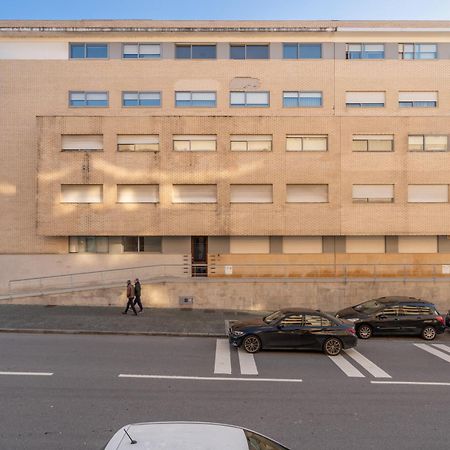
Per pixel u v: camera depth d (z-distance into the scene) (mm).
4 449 6215
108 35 23422
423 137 22266
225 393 8852
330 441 6641
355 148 22281
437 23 23594
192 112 23438
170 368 10672
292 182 22000
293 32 23562
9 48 23219
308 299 20391
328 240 23031
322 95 23562
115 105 23344
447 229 22000
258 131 22031
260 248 23047
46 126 21703
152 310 19125
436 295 20672
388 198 22172
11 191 23016
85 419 7312
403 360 12031
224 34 23578
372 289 20562
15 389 8875
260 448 3730
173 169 21859
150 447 3432
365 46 23797
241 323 13227
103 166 21781
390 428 7184
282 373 10484
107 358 11484
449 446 6559
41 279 22812
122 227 21797
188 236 23031
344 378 10141
